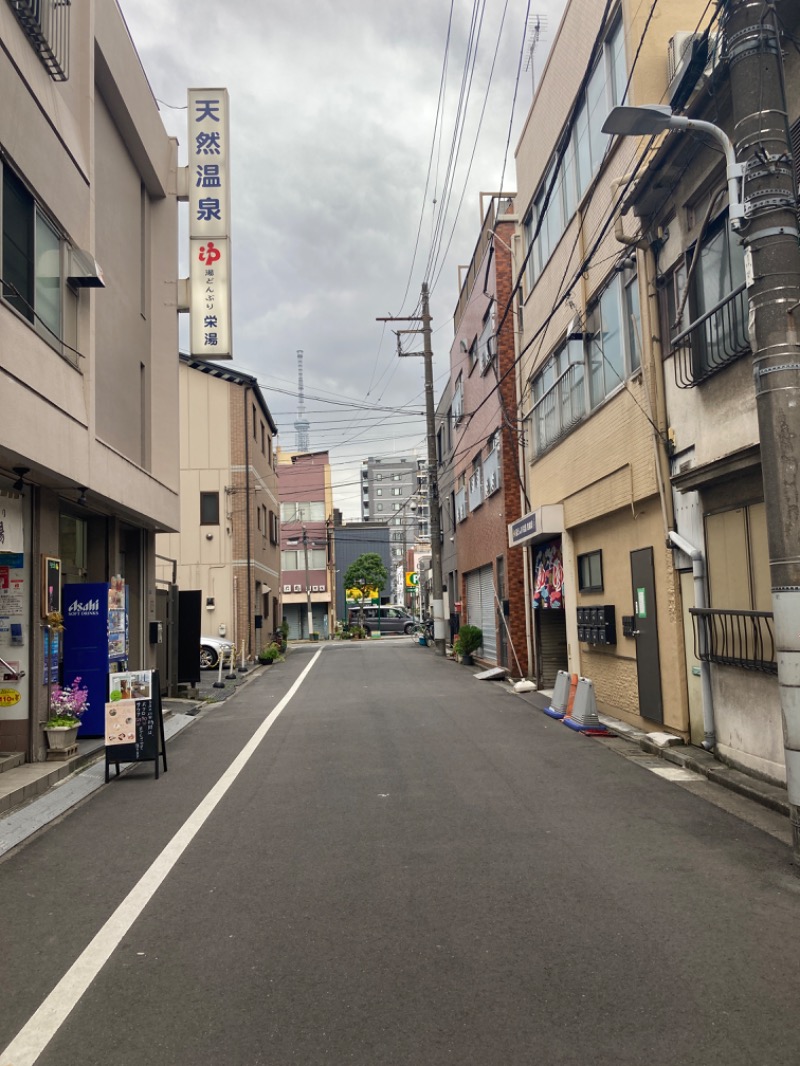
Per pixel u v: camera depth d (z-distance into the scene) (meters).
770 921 4.70
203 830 6.99
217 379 30.61
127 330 13.63
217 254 15.12
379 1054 3.43
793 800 5.58
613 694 12.53
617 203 10.03
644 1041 3.47
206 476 30.28
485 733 11.55
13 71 8.44
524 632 19.02
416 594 71.25
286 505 61.38
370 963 4.30
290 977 4.17
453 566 31.22
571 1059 3.35
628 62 10.49
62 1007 3.92
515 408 19.09
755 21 5.83
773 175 5.75
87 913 5.17
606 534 12.73
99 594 11.77
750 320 5.89
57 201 9.70
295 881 5.62
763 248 5.76
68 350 10.20
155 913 5.12
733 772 8.22
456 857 6.04
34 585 9.88
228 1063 3.40
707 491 8.90
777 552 5.66
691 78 7.94
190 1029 3.69
